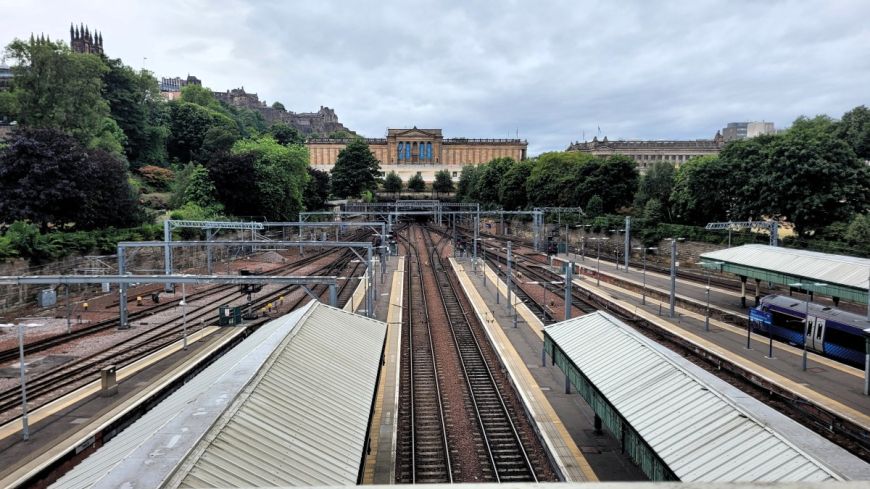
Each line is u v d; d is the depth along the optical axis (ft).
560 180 364.58
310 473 40.63
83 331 138.82
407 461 73.87
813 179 191.62
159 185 355.36
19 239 164.76
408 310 173.47
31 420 84.12
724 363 113.39
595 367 70.33
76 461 74.13
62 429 80.94
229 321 145.79
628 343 73.61
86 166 197.06
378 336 81.35
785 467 40.34
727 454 44.42
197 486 34.12
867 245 167.02
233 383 49.67
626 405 58.34
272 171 317.22
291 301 186.80
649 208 273.54
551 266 229.45
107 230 206.28
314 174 435.94
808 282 122.62
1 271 156.35
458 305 182.29
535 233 310.65
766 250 148.05
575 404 90.68
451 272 249.55
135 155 393.50
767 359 112.78
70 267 179.52
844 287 111.96
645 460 51.60
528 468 72.08
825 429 83.15
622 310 165.27
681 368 61.46
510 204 435.94
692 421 50.93
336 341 71.72
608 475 67.21
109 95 377.30
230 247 283.79
